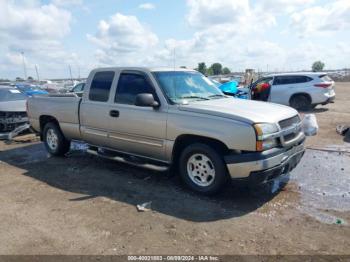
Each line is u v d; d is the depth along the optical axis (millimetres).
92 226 3918
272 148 4301
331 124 10711
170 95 5051
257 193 4824
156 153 5176
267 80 15047
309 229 3732
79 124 6379
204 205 4438
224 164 4441
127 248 3418
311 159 6617
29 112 7621
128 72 5566
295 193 4805
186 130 4645
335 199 4566
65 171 6168
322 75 14227
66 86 31328
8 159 7195
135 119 5277
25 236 3738
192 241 3521
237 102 5227
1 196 4988
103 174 5910
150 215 4176
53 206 4547
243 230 3736
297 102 14383
